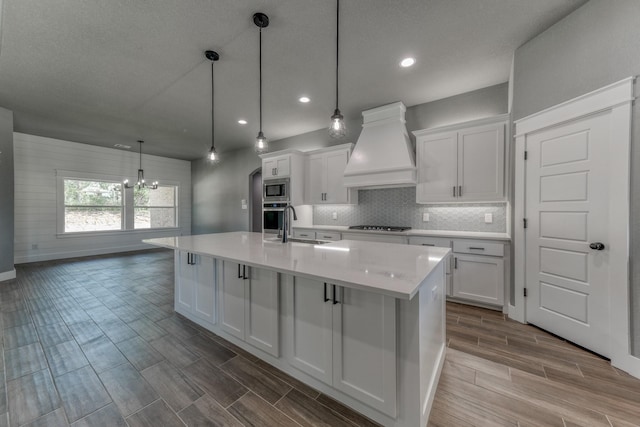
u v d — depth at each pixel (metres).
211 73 2.95
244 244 2.36
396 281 1.19
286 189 4.65
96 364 1.97
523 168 2.56
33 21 2.12
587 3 2.02
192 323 2.64
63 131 5.02
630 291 1.84
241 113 4.12
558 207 2.29
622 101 1.84
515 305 2.68
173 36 2.34
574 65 2.11
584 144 2.09
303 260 1.65
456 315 2.81
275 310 1.87
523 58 2.51
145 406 1.56
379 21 2.17
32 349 2.17
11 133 4.04
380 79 3.09
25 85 3.19
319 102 3.72
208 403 1.58
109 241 6.50
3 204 4.04
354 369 1.49
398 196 4.08
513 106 2.67
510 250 2.80
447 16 2.13
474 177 3.14
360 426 1.41
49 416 1.48
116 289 3.71
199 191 7.69
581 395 1.62
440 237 3.21
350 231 3.93
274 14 2.09
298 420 1.46
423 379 1.38
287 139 5.45
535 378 1.78
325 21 2.17
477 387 1.70
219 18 2.13
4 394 1.65
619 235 1.89
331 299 1.56
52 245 5.67
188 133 5.16
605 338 1.99
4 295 3.47
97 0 1.93
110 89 3.30
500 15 2.13
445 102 3.58
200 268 2.54
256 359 2.02
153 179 7.20
